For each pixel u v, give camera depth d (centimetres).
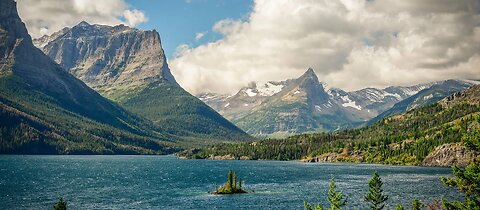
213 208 13088
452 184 5072
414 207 7656
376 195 8300
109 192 16738
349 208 12644
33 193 15650
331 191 6850
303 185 19712
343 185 19588
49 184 18912
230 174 16888
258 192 16938
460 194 15588
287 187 18850
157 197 15450
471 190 4903
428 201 13838
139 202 14238
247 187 18825
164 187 18850
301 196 15775
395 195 15362
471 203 4931
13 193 15450
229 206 13475
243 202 14275
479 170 4875
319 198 15238
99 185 19275
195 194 16325
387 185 18988
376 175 8306
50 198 14550
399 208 6906
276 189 18038
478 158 5006
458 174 5016
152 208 13088
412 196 15088
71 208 12875
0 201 13525
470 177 4928
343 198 14775
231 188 16725
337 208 6719
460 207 5062
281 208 13075
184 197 15450
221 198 15225
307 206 7038
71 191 16712
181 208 13088
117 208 13025
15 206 12750
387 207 12731
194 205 13638
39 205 13038
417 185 18925
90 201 14275
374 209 8312
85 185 19088
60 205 6169
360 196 15412
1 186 17475
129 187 18662
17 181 19675
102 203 13900
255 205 13650
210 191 17300
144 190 17588
